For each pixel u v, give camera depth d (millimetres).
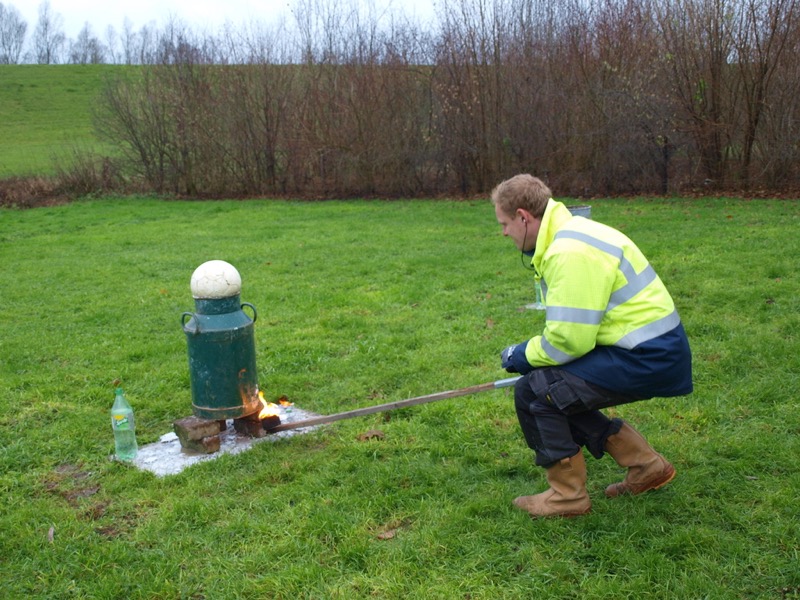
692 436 4480
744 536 3387
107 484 4270
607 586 3055
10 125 34750
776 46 16219
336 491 4035
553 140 19094
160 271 11031
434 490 3979
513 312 7637
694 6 16781
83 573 3406
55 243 14438
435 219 15555
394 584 3162
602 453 3684
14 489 4309
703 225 12344
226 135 22422
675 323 3203
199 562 3447
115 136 23125
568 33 18891
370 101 20422
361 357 6406
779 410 4754
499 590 3107
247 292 9172
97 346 7156
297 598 3141
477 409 5062
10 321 8383
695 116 17016
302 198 21484
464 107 19688
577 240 3154
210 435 4668
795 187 16594
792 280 8023
